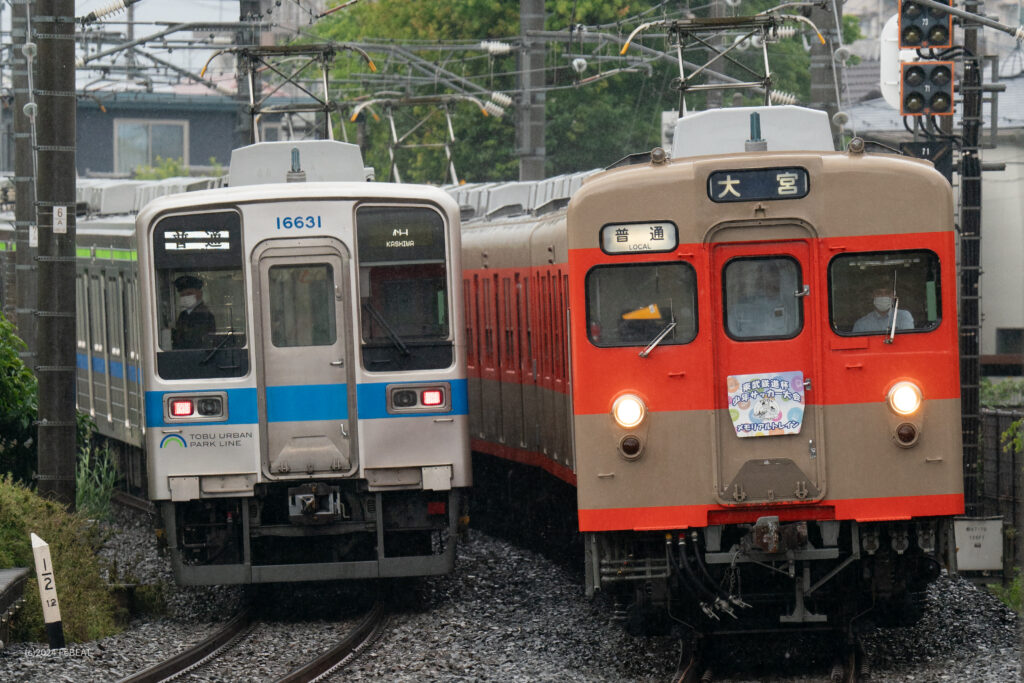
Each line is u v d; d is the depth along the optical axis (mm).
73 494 55250
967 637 43625
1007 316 139375
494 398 65812
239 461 49031
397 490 49688
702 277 38812
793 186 38688
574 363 39250
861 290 38781
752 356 38844
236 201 48969
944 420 38594
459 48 109125
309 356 49188
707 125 45625
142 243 49000
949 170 64688
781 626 41594
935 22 61656
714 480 38719
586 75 150875
